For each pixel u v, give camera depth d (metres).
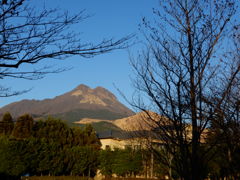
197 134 5.52
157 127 6.39
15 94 5.30
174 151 5.80
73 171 34.66
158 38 6.48
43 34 4.38
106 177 34.44
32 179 28.00
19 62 4.34
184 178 5.43
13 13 4.20
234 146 7.81
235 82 6.82
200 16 6.39
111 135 41.88
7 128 33.97
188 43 6.24
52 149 32.38
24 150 29.16
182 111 5.66
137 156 30.05
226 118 6.12
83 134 43.31
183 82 5.85
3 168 27.22
